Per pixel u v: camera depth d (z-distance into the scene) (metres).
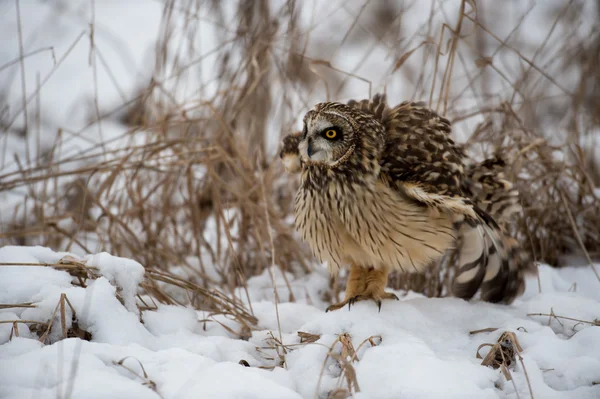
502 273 8.66
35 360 5.96
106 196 10.29
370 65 17.52
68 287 7.25
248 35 12.06
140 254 10.14
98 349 6.26
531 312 8.12
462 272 8.48
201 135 11.38
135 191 11.33
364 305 8.00
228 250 10.52
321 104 8.20
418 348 6.80
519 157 10.24
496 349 6.81
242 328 8.13
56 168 11.87
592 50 12.79
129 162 10.76
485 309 8.11
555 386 6.52
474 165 8.97
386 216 8.05
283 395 5.90
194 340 7.32
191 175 10.89
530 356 6.79
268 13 12.18
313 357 6.83
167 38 11.91
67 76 18.67
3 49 19.45
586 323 7.66
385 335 7.23
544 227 10.48
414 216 8.09
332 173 8.10
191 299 9.05
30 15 21.05
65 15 21.14
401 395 6.11
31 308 6.91
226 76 12.38
